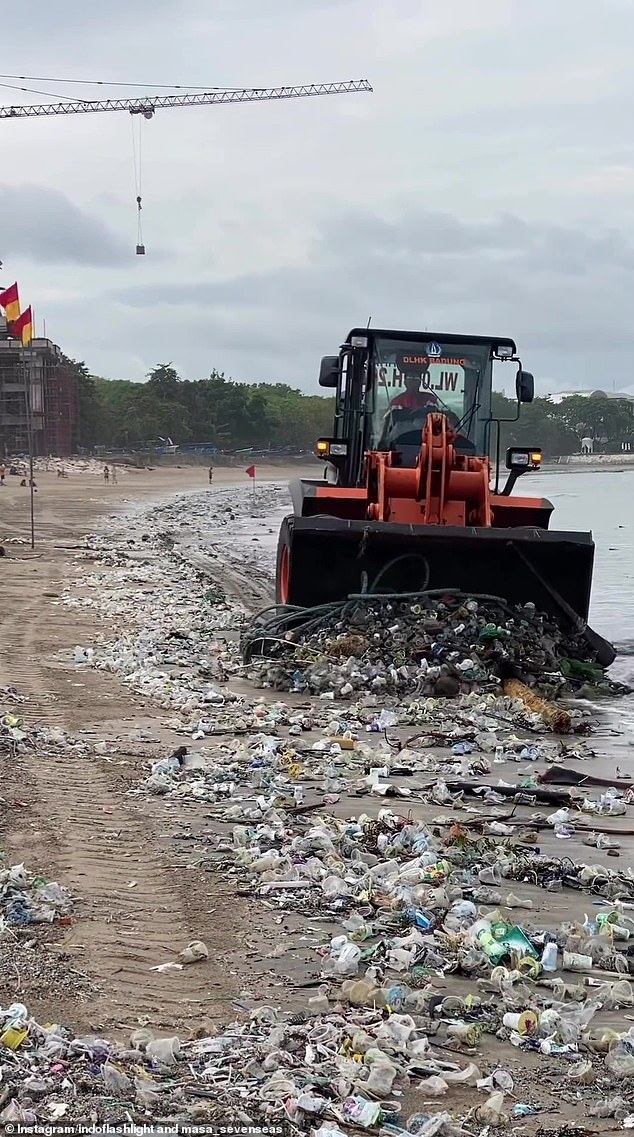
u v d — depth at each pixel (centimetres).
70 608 1919
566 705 1273
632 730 1164
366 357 1587
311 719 1135
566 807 878
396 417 1580
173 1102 421
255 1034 478
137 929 600
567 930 613
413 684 1256
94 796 847
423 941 584
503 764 1013
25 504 5462
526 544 1365
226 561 3064
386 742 1053
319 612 1410
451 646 1318
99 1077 432
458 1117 427
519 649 1341
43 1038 460
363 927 596
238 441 15775
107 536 3600
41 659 1442
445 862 705
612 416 19762
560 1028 495
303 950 579
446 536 1355
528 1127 423
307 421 16738
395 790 884
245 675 1366
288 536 1459
